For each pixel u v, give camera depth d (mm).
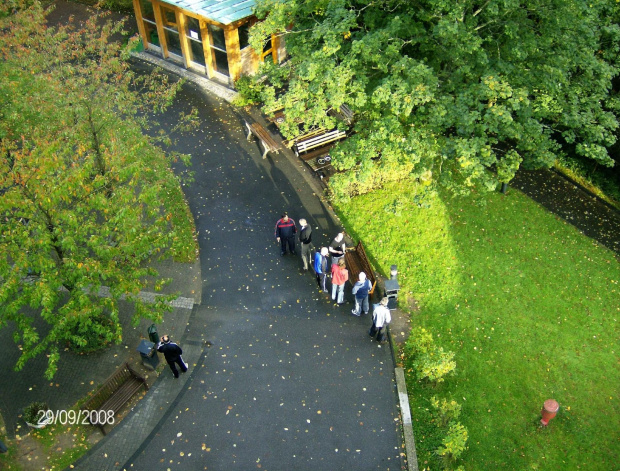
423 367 13250
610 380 14062
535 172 20188
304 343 14617
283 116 20766
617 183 19344
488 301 15750
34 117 13555
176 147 20688
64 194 11125
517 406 13461
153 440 12602
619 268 16875
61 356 14062
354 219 17891
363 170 14133
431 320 15258
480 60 13070
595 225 18328
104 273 11430
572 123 15172
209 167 19875
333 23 13961
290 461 12328
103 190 13695
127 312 15141
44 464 12062
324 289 15844
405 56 13203
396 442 12719
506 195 19094
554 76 14141
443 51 14297
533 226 18078
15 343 14312
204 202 18547
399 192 18656
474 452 12602
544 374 14141
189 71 24625
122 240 11953
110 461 12203
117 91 15156
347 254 16656
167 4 22828
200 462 12266
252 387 13648
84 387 13453
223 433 12766
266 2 15672
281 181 19391
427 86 12625
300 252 16984
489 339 14859
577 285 16297
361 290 14430
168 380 13711
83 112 13523
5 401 13125
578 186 19625
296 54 16078
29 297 10891
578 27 14125
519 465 12422
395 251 16938
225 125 21750
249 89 22312
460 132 13492
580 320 15398
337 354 14391
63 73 14781
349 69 13500
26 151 11797
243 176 19562
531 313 15516
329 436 12766
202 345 14508
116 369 13844
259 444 12594
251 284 16047
